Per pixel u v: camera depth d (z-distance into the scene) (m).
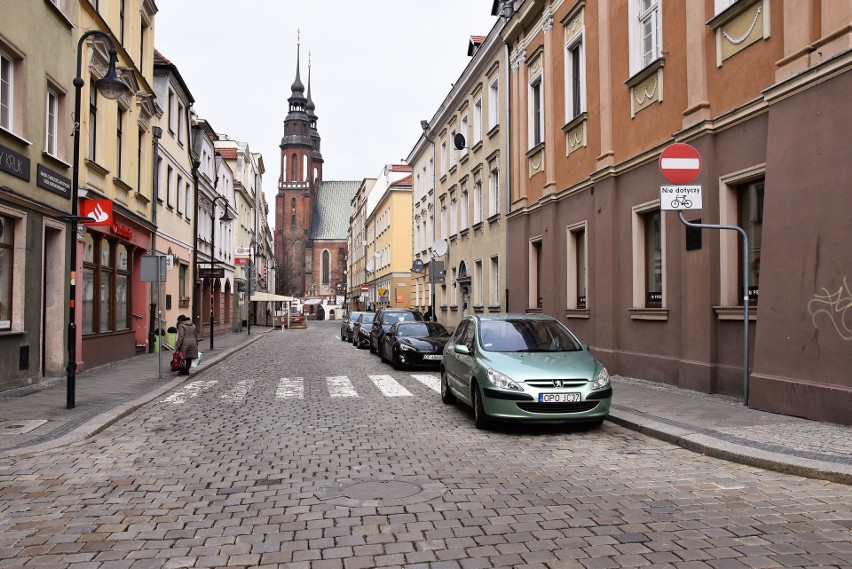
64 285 14.30
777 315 8.50
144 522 4.89
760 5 9.23
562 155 16.72
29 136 12.57
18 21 12.09
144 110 20.61
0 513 5.13
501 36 21.45
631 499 5.33
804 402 7.99
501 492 5.58
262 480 6.07
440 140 32.03
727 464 6.45
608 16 14.01
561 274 16.75
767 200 8.70
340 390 12.91
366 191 73.12
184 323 15.80
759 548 4.18
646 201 12.47
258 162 59.56
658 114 12.05
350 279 94.44
